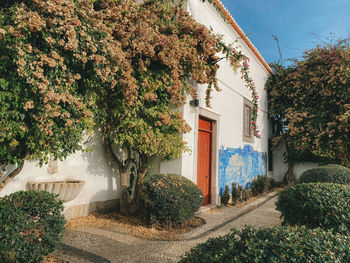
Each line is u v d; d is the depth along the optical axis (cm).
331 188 400
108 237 445
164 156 586
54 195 352
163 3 549
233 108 894
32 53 313
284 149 1358
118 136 543
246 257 195
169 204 479
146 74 522
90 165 574
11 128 304
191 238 457
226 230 513
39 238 296
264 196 972
